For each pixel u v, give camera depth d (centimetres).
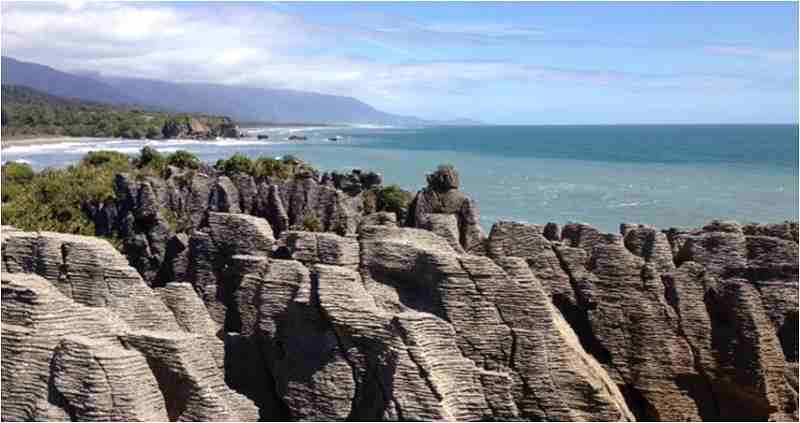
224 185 4659
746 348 1808
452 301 1522
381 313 1429
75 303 1387
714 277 1934
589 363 1659
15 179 6812
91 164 8269
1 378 1305
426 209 3628
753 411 1831
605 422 1512
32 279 1406
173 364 1333
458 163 19675
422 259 1555
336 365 1434
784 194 12162
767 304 1877
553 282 1941
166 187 4603
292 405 1466
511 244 1970
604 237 2191
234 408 1394
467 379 1400
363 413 1409
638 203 11156
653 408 1864
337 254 1612
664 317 1869
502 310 1534
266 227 1964
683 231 2414
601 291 1908
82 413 1260
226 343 1608
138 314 1538
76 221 4925
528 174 16125
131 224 4028
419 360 1356
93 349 1280
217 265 1953
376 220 2633
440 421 1327
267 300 1555
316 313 1477
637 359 1870
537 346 1509
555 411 1491
